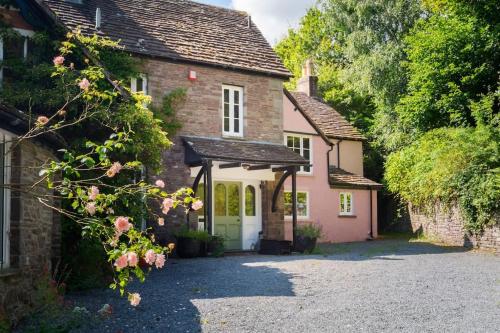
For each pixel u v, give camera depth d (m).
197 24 20.34
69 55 13.19
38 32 12.59
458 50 23.09
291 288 10.33
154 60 17.58
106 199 5.52
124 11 18.72
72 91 11.38
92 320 7.58
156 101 17.52
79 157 5.54
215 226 18.58
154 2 20.11
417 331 7.23
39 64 12.24
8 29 12.12
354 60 30.56
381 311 8.37
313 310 8.41
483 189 18.09
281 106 20.34
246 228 19.23
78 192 5.41
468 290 10.27
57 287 9.16
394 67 27.56
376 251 18.20
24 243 8.20
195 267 13.45
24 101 11.59
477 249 18.36
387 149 29.44
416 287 10.52
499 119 20.14
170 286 10.57
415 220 24.06
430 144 22.25
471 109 21.06
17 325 7.43
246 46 20.66
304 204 24.77
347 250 19.11
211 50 19.23
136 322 7.62
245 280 11.28
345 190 26.39
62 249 10.96
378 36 28.92
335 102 34.53
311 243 18.33
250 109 19.52
